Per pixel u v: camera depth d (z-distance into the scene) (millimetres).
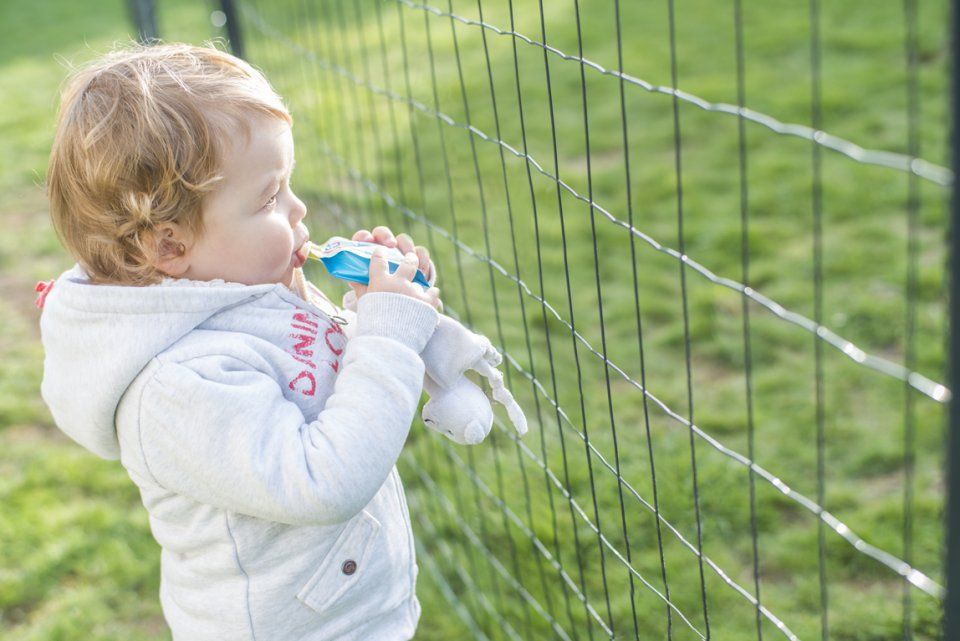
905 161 904
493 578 2350
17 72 6672
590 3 6160
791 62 5078
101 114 1232
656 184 4176
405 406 1253
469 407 1392
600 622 1710
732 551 2430
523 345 3191
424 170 4414
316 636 1425
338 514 1215
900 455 2686
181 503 1375
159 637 2434
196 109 1225
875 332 3188
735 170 4215
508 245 3789
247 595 1385
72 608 2520
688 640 2182
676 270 3604
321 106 4750
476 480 2422
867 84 4746
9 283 4188
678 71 5188
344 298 1521
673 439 2734
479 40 5855
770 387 3002
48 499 2895
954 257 837
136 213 1236
